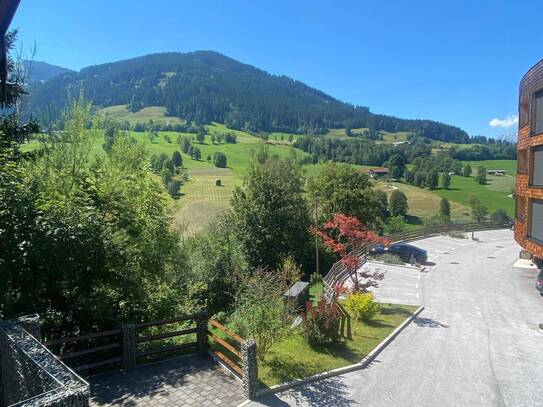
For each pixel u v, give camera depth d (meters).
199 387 9.19
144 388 9.05
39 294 9.59
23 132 15.49
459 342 14.62
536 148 25.12
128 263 11.72
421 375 11.64
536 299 21.42
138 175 15.80
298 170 38.69
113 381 9.34
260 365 10.98
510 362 12.90
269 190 34.50
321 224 38.47
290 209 34.81
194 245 26.44
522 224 27.61
